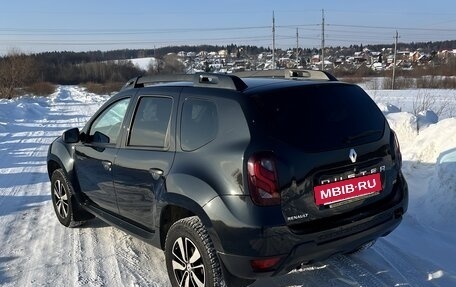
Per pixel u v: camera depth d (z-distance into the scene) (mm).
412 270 4082
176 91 3885
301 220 3203
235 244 3139
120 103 4609
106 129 4738
